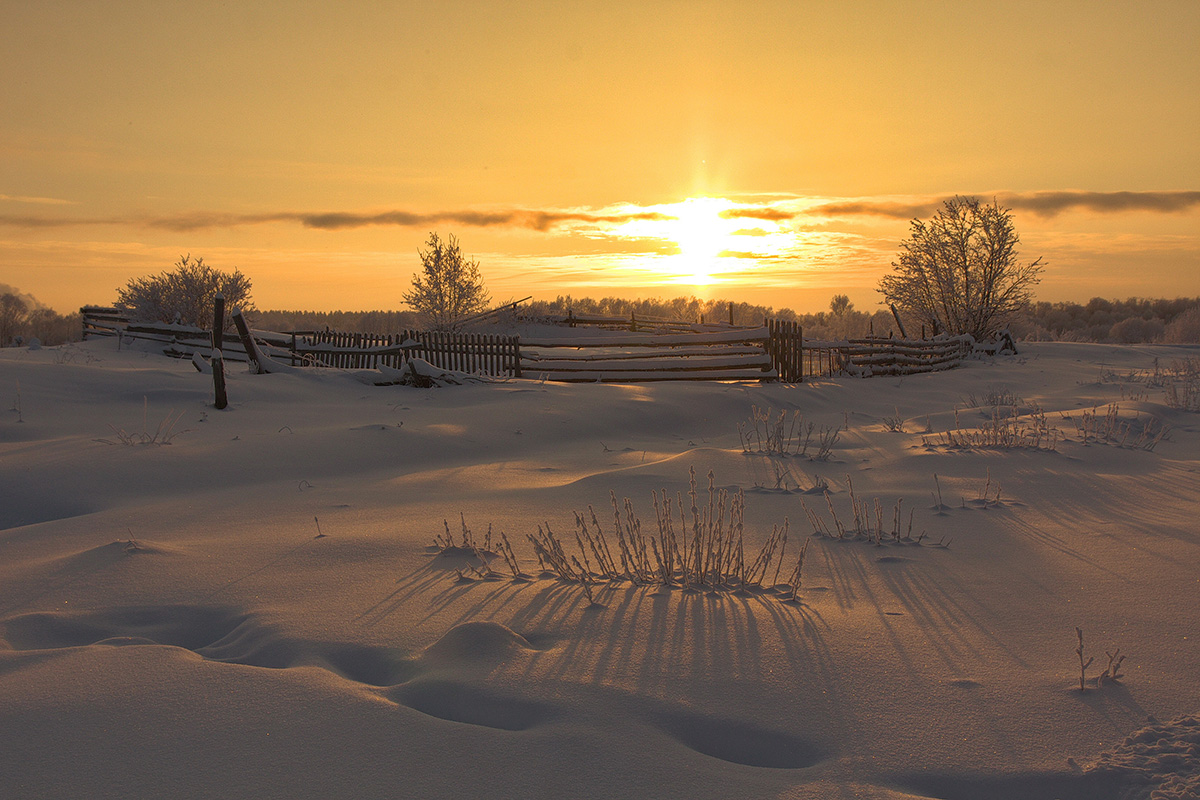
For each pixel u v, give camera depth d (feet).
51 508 21.22
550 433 34.99
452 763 7.50
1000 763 7.66
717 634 11.09
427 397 44.21
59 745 7.80
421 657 10.22
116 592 13.20
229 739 7.94
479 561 15.02
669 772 7.38
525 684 9.28
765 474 24.52
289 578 13.92
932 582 13.79
